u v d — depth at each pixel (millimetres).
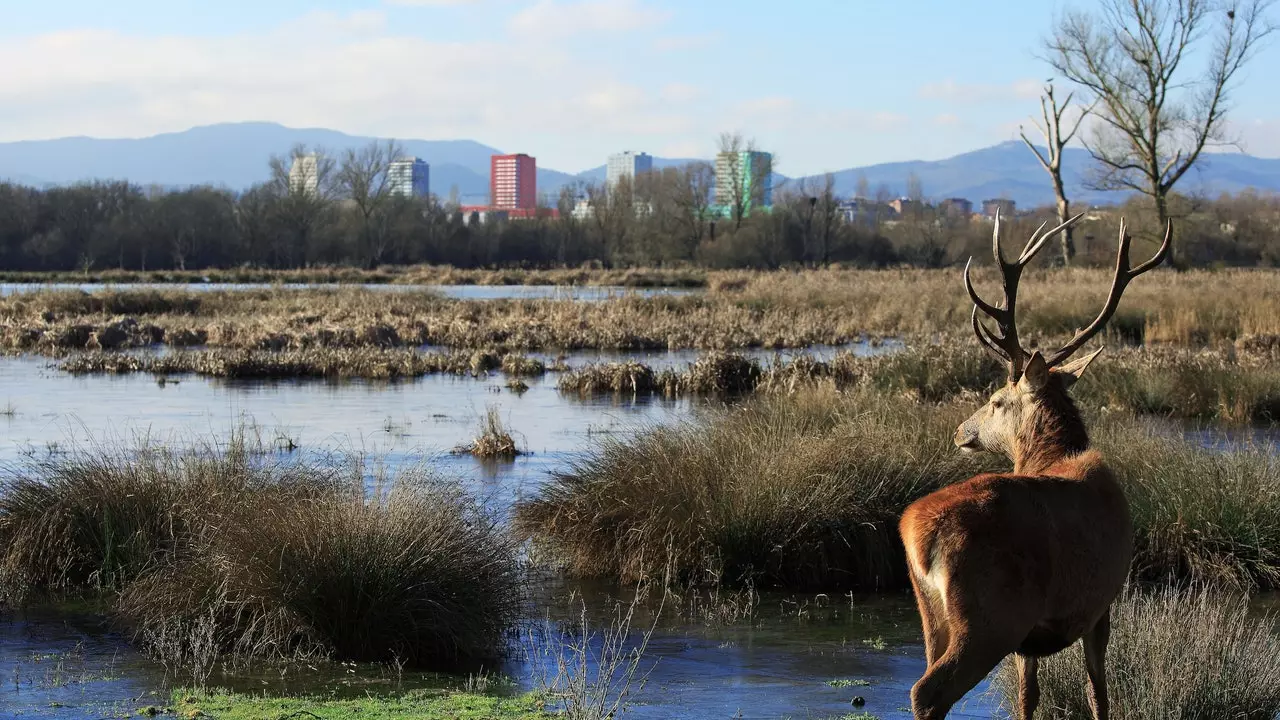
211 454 10234
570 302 37125
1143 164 47188
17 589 8633
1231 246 73062
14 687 6695
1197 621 6469
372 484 10703
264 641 7375
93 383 21703
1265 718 6039
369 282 68625
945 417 11477
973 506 4758
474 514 8688
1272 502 9523
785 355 26531
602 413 18203
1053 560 4793
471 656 7469
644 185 104625
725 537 9320
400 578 7461
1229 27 44062
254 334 28375
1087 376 18703
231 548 7746
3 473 11914
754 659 7445
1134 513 9617
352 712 6281
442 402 19516
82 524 9055
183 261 86062
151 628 7648
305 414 17859
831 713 6398
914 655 7547
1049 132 48219
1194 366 18922
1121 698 6043
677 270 81000
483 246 97688
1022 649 5109
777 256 86500
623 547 9477
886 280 48281
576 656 7430
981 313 32344
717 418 11781
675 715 6352
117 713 6246
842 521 9445
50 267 85812
